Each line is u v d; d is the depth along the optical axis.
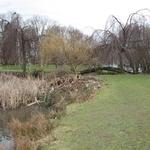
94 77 27.53
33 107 18.45
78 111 14.12
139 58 31.98
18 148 9.51
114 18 33.00
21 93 19.95
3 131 12.60
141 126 10.34
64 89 21.94
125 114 12.31
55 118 13.32
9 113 17.31
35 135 10.88
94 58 33.22
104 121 11.48
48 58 35.97
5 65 36.56
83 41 34.28
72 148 8.90
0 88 20.03
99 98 17.03
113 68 33.31
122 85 22.02
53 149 9.07
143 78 27.00
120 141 8.98
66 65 33.88
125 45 32.56
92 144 9.00
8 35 34.56
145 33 31.97
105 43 32.56
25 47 35.31
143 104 14.18
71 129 10.99
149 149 8.16
